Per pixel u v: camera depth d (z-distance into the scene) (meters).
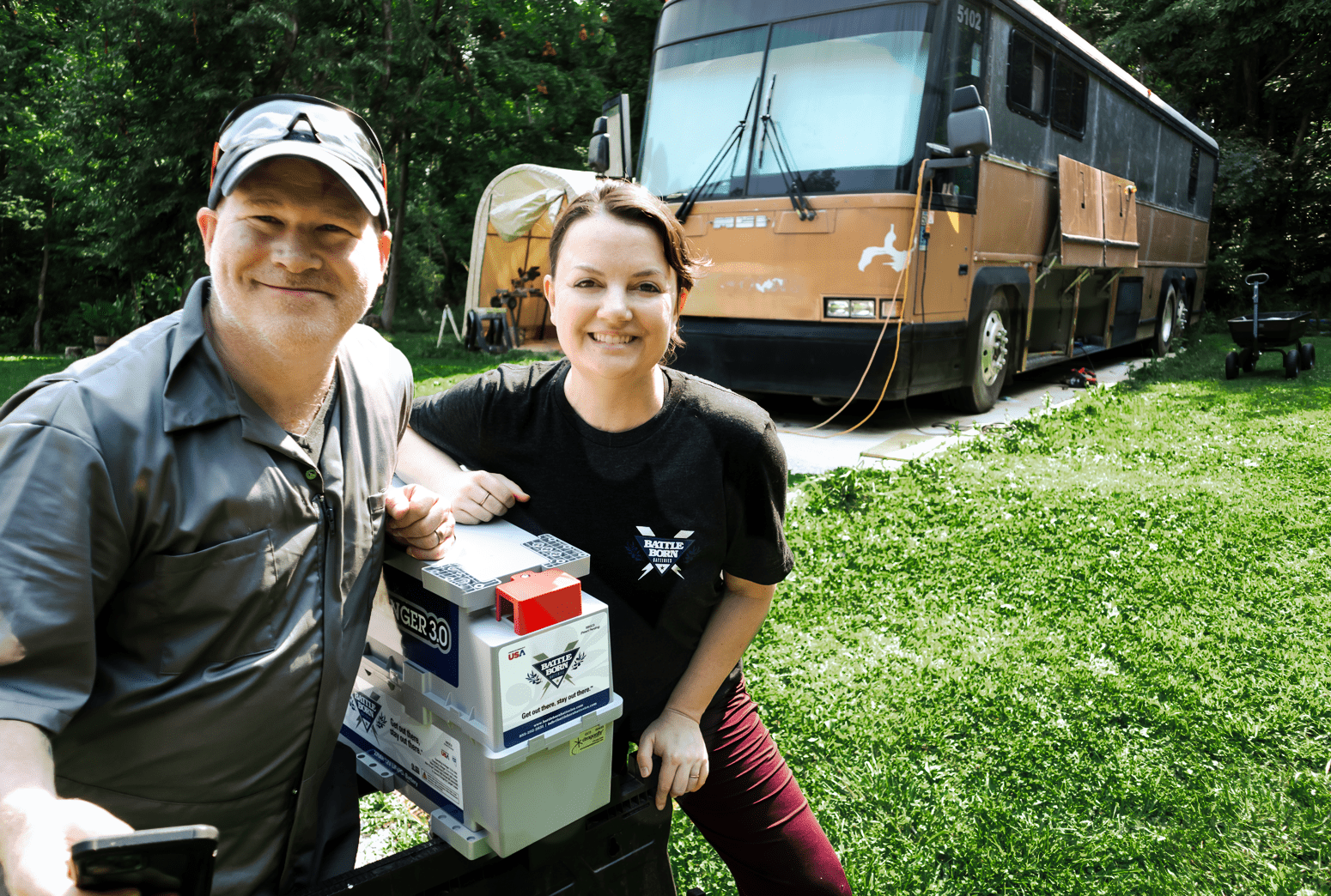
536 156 21.20
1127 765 3.25
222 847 1.33
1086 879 2.75
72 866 0.90
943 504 6.17
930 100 7.72
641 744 1.77
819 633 4.25
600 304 1.62
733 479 1.79
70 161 18.98
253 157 1.15
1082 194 11.34
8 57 23.98
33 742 1.06
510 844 1.44
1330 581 4.81
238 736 1.28
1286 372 12.27
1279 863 2.78
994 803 3.04
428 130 19.94
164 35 15.21
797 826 1.99
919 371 8.18
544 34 20.84
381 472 1.50
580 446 1.79
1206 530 5.66
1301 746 3.37
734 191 8.40
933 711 3.57
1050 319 11.70
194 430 1.21
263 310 1.21
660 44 9.06
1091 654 4.07
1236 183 23.45
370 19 18.20
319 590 1.35
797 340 8.08
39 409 1.13
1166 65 24.64
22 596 1.07
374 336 1.65
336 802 1.62
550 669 1.42
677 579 1.81
